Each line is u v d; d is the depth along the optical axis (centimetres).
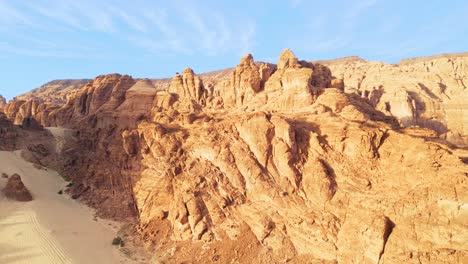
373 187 3362
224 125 4600
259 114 4212
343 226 3147
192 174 4225
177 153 4641
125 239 4059
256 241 3428
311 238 3212
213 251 3447
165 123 5644
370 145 3681
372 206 3120
